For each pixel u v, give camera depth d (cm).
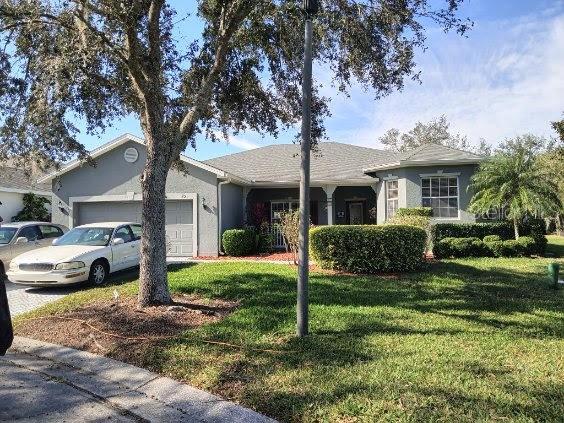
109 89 830
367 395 407
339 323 663
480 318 703
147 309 742
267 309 750
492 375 458
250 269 1227
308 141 591
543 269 1235
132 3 664
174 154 791
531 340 584
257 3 787
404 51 845
